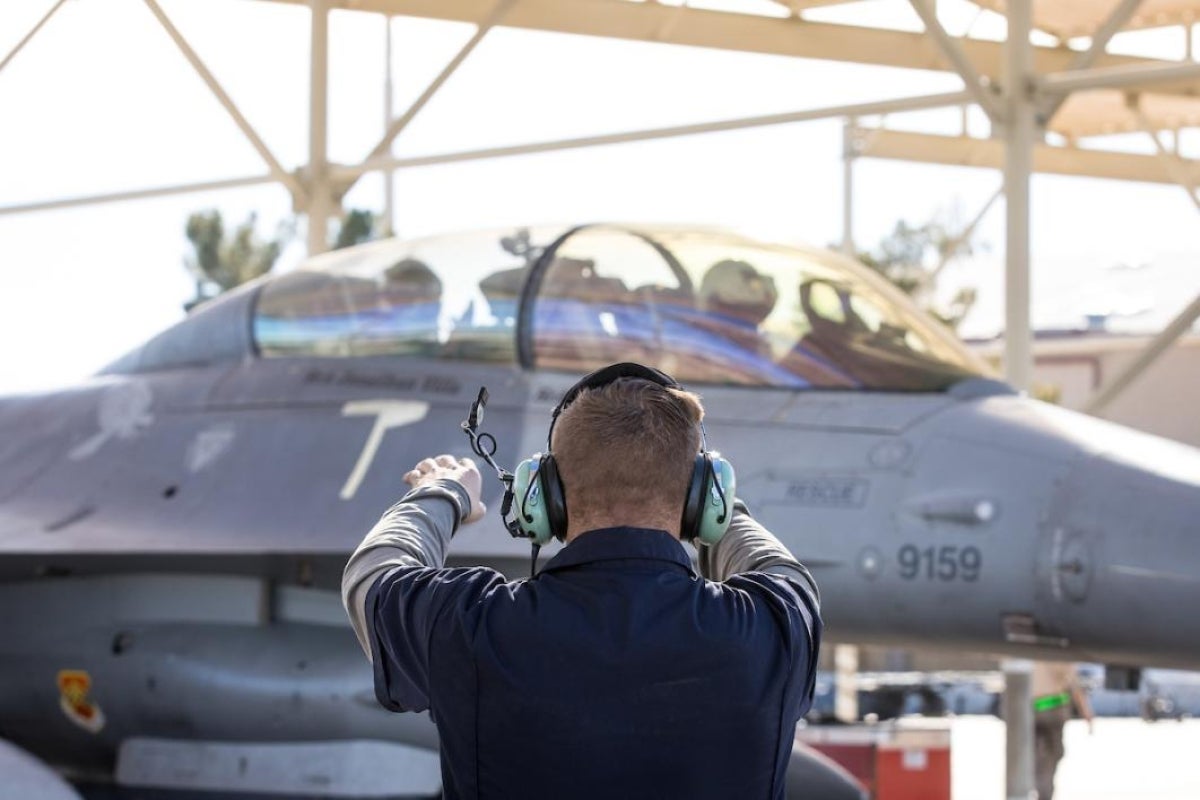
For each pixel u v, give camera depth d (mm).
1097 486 6332
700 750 2158
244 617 7961
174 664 7832
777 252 7707
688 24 13742
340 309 8312
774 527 6789
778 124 10281
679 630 2201
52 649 8344
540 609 2225
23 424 9094
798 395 7176
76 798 7066
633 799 2145
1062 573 6230
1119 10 9133
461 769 2199
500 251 8023
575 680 2168
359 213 48188
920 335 7469
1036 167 19016
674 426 2361
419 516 2541
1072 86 9203
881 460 6805
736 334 7363
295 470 7719
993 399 7098
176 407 8508
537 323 7613
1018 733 9680
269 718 7586
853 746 12008
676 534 2453
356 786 7371
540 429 7289
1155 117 17781
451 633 2223
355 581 2430
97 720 8180
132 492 8125
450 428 7480
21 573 8617
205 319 8906
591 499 2336
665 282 7559
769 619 2279
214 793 7629
